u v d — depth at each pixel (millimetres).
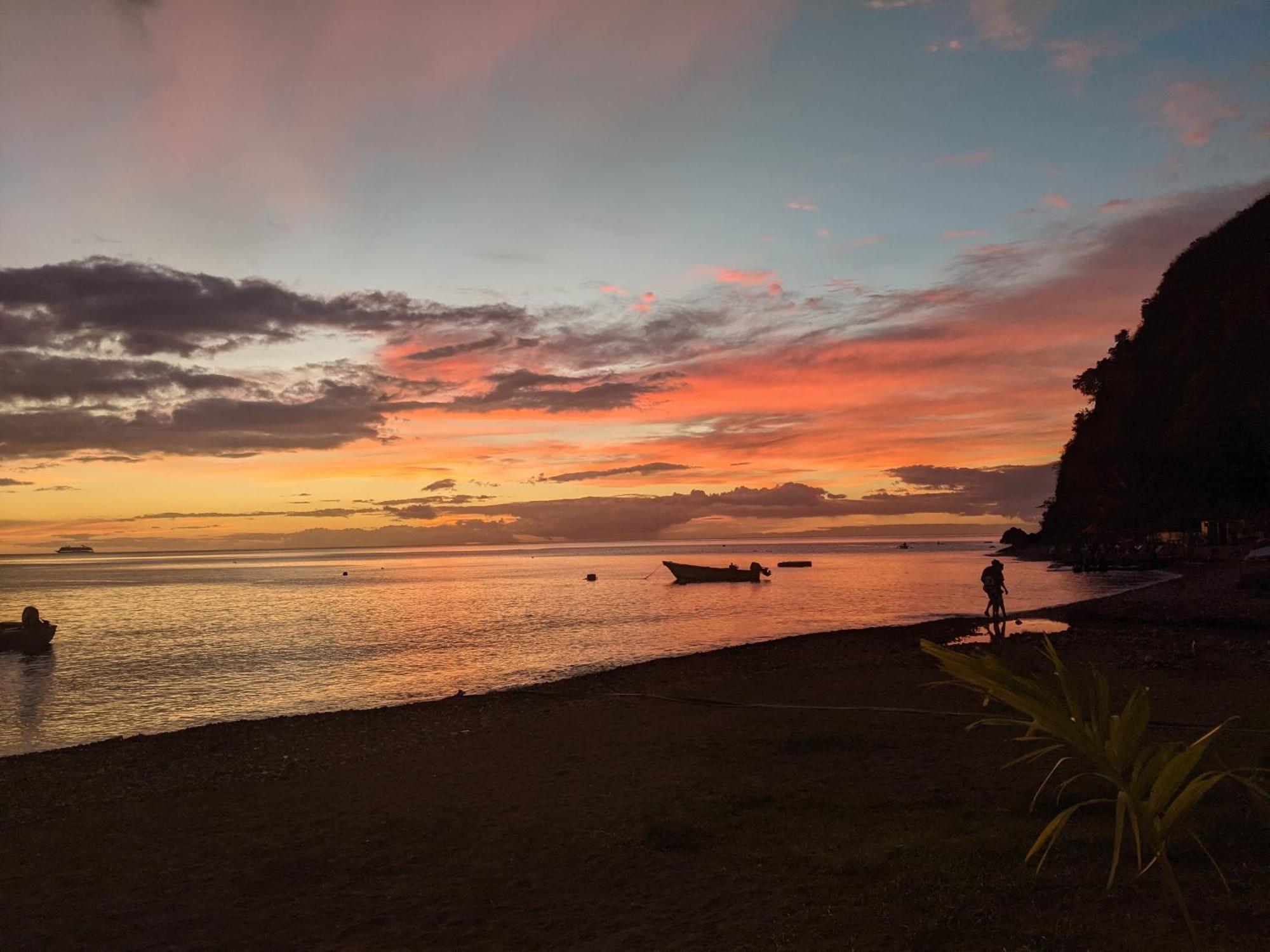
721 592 62156
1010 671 3469
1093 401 104750
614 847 7211
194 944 5824
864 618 38000
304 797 9828
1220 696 12258
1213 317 71062
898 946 4535
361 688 22172
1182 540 82125
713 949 4922
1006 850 5762
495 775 10367
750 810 7859
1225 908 4375
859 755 9992
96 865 7691
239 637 36094
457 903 6266
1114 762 3305
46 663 28641
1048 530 146125
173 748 13289
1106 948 4160
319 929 5973
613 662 25422
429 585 85500
